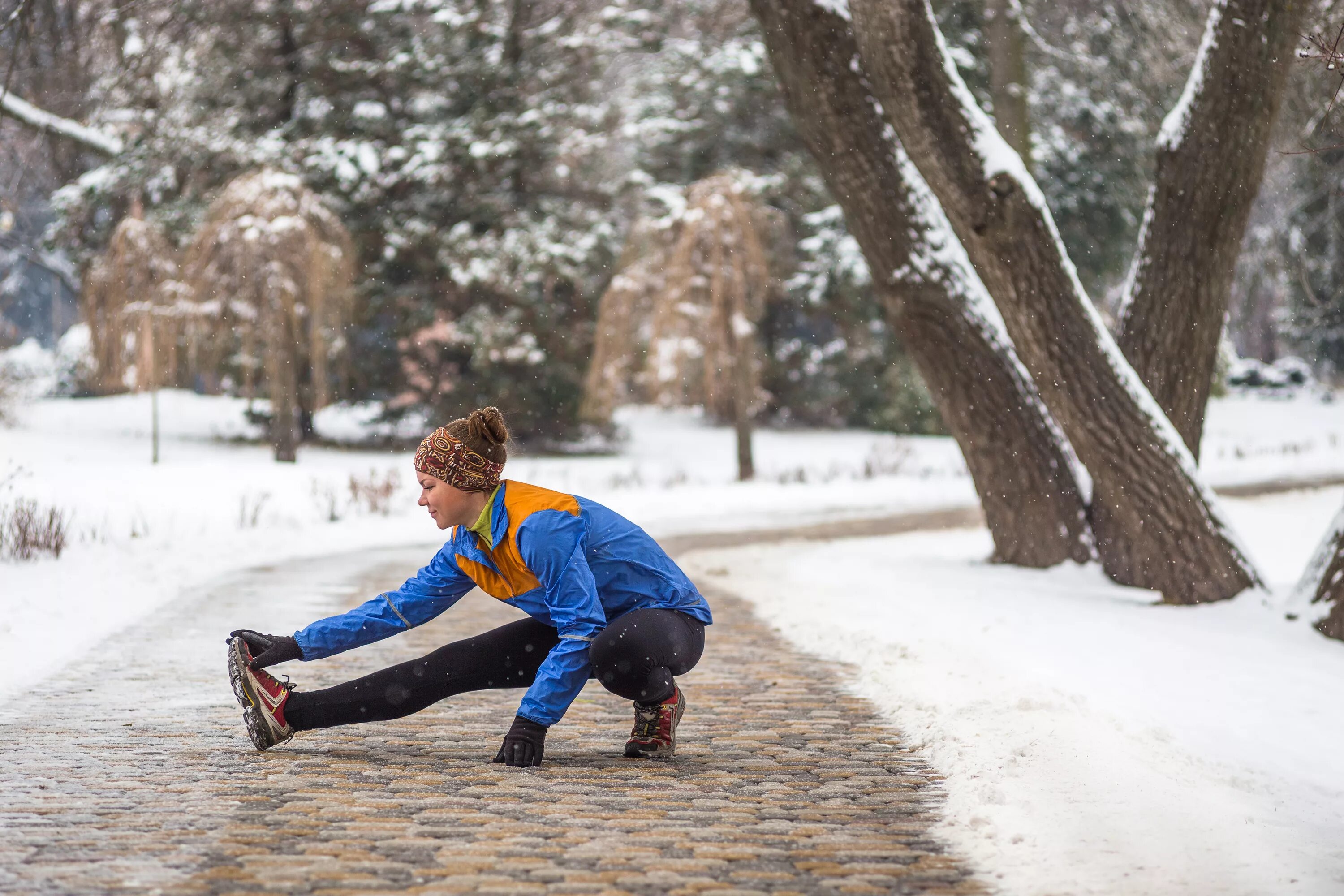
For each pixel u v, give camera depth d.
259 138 29.17
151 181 28.72
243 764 4.29
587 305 32.91
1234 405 44.47
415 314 30.67
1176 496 9.22
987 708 5.11
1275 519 16.70
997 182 9.20
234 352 28.94
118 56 27.84
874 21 9.42
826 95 11.09
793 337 38.28
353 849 3.34
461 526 4.08
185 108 28.34
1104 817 3.65
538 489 4.11
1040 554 11.35
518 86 32.09
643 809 3.83
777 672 6.54
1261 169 9.88
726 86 33.72
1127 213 33.97
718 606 9.30
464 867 3.20
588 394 29.45
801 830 3.64
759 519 18.89
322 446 30.52
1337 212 21.95
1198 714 5.48
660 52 34.50
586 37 31.86
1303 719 5.45
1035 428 11.38
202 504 16.83
